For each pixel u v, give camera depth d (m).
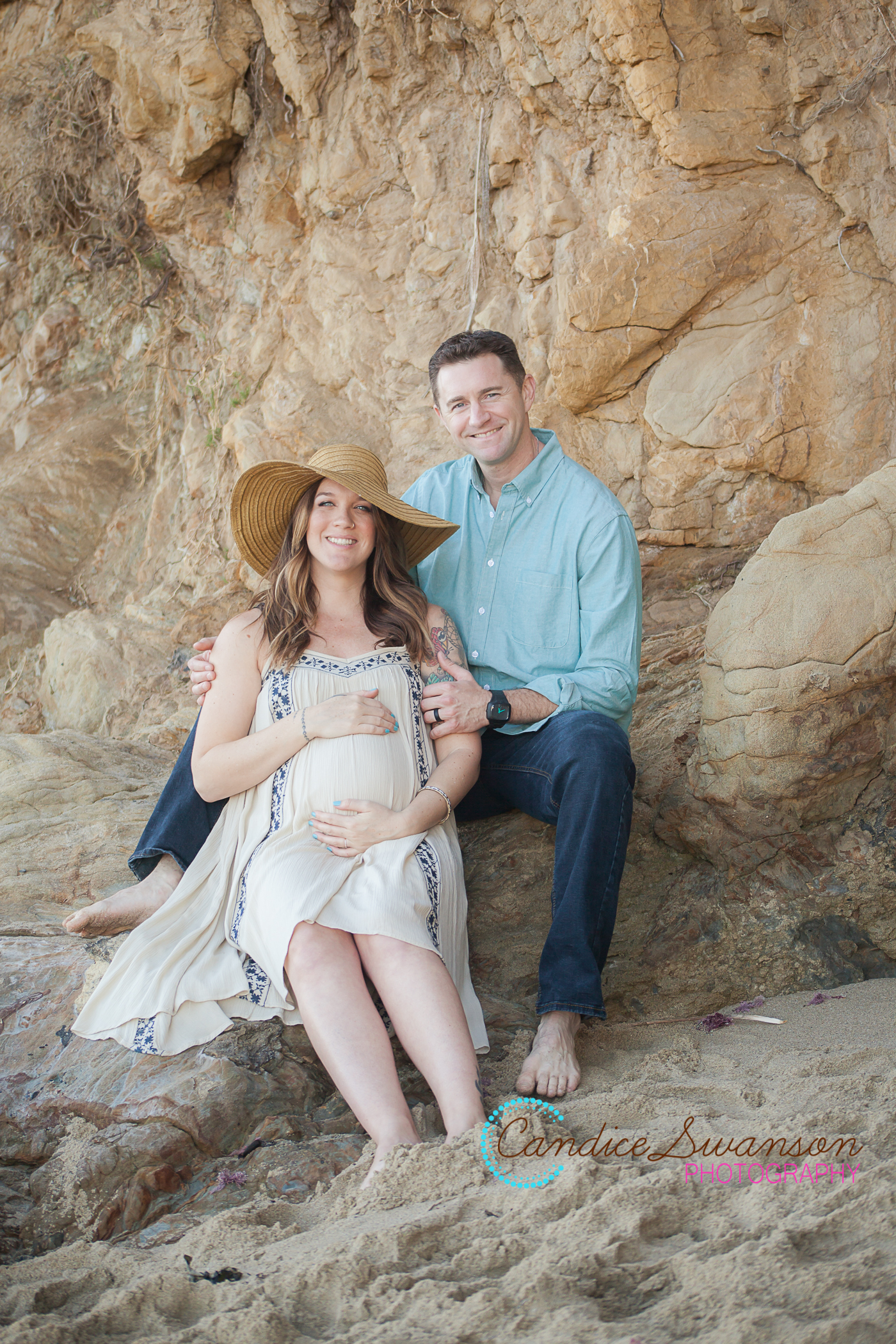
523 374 3.38
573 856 2.81
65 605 7.02
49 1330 1.67
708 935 3.32
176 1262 1.96
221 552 6.51
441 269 6.02
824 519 3.45
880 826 3.40
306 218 6.58
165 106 6.79
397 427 5.92
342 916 2.54
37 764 4.47
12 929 3.35
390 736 2.88
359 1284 1.75
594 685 3.15
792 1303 1.53
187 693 5.80
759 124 5.12
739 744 3.36
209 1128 2.47
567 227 5.55
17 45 8.27
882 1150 2.04
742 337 5.09
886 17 4.90
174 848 3.06
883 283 5.00
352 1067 2.34
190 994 2.64
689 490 5.14
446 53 5.95
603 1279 1.67
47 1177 2.40
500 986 3.20
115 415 7.74
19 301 8.31
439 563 3.50
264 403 6.28
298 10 6.12
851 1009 2.93
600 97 5.35
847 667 3.26
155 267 7.58
